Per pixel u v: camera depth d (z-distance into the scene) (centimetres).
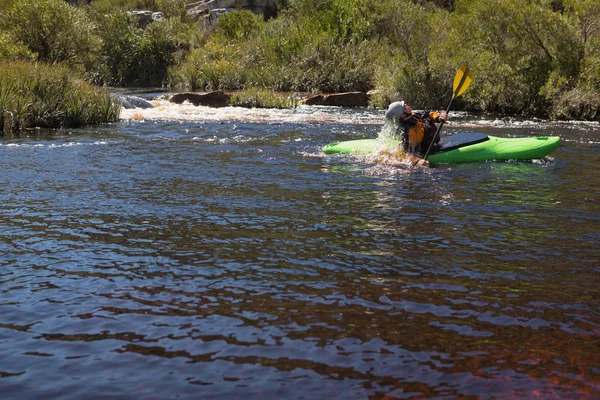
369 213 573
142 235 504
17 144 982
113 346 318
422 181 717
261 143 1000
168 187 678
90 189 667
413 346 315
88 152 906
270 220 548
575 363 298
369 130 1185
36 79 1293
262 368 295
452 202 616
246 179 723
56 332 333
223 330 334
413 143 841
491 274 417
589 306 365
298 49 2253
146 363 300
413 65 1727
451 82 1641
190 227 526
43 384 282
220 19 2716
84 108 1269
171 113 1470
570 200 627
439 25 1798
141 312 358
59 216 559
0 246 475
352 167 798
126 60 2469
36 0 2006
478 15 1587
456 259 446
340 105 1788
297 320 346
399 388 277
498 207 598
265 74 2188
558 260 445
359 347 314
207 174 750
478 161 838
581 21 1509
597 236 503
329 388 277
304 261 442
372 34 2264
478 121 1375
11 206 593
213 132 1133
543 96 1508
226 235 504
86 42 2091
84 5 3106
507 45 1595
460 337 325
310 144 991
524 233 511
